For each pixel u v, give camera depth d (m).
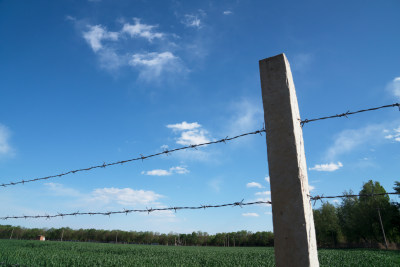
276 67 2.66
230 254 26.42
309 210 2.26
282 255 2.14
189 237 97.25
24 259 10.97
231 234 90.88
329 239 62.50
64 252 21.91
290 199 2.23
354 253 28.22
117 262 15.09
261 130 2.62
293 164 2.29
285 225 2.19
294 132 2.37
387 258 20.47
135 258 18.45
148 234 98.88
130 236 97.50
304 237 2.08
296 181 2.24
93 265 13.72
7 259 9.86
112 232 97.88
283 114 2.47
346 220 55.56
